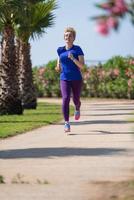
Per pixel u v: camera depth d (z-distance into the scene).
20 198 6.33
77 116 14.88
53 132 14.48
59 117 21.33
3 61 25.33
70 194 6.48
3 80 25.14
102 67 44.09
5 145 11.53
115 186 6.85
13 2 23.08
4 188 6.94
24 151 10.46
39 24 28.30
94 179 7.41
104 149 10.52
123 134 13.48
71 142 11.80
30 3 24.38
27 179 7.52
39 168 8.44
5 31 25.53
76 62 13.75
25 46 31.42
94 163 8.80
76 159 9.30
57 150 10.48
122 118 19.69
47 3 28.19
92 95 44.88
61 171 8.12
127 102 36.91
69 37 13.73
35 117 21.55
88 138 12.62
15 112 24.88
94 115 22.05
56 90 48.62
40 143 11.74
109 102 37.09
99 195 6.37
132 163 8.70
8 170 8.30
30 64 31.31
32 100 30.61
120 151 10.20
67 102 14.05
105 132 14.12
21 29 28.23
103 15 4.16
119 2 4.32
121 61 42.62
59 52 13.98
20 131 14.80
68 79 13.93
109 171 8.03
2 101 24.92
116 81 42.81
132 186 6.74
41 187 6.95
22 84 30.91
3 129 15.47
